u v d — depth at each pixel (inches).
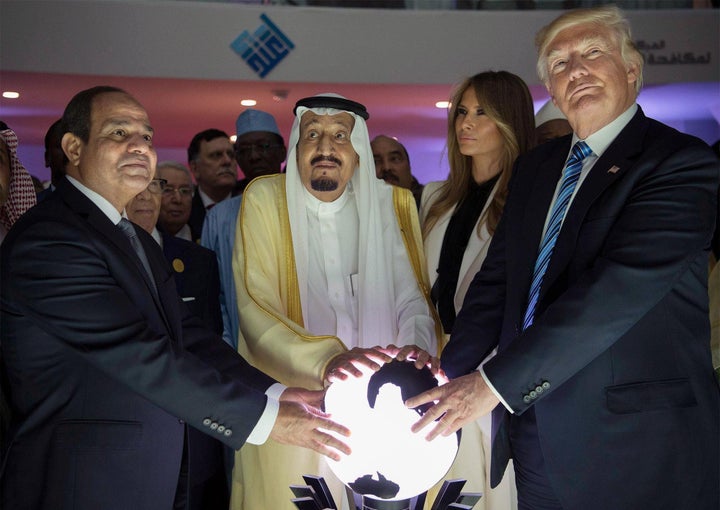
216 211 164.6
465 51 382.3
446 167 559.2
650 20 392.5
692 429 92.4
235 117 458.9
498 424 107.7
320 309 127.3
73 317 89.7
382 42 380.8
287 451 119.9
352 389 93.1
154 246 107.0
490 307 109.8
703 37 394.3
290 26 377.1
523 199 106.3
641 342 92.7
